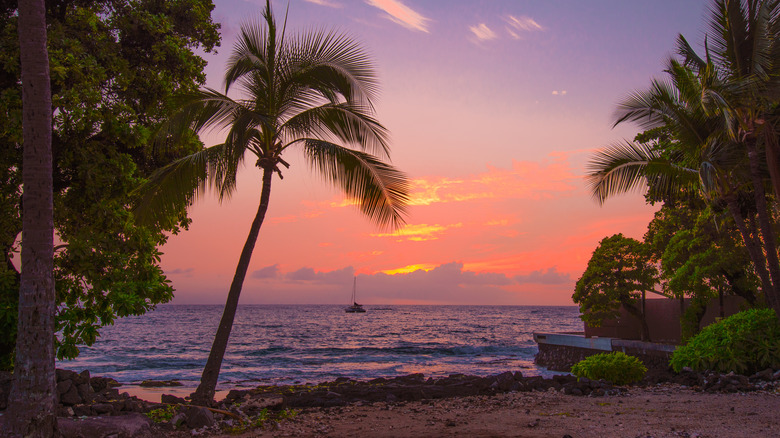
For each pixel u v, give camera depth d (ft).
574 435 24.82
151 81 38.19
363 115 37.42
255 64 36.86
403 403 38.70
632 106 52.47
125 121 34.81
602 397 39.06
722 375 45.91
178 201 37.06
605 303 111.04
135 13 36.86
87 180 32.45
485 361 146.30
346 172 37.68
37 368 20.10
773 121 48.70
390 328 357.82
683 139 51.93
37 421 19.79
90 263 31.45
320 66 36.91
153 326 363.76
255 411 33.37
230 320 35.24
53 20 34.32
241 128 32.12
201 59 43.52
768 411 30.42
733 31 47.14
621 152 54.39
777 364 46.75
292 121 37.19
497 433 25.80
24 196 20.77
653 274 105.19
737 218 50.60
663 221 97.81
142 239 34.88
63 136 32.55
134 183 34.76
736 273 81.87
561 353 123.75
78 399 28.71
